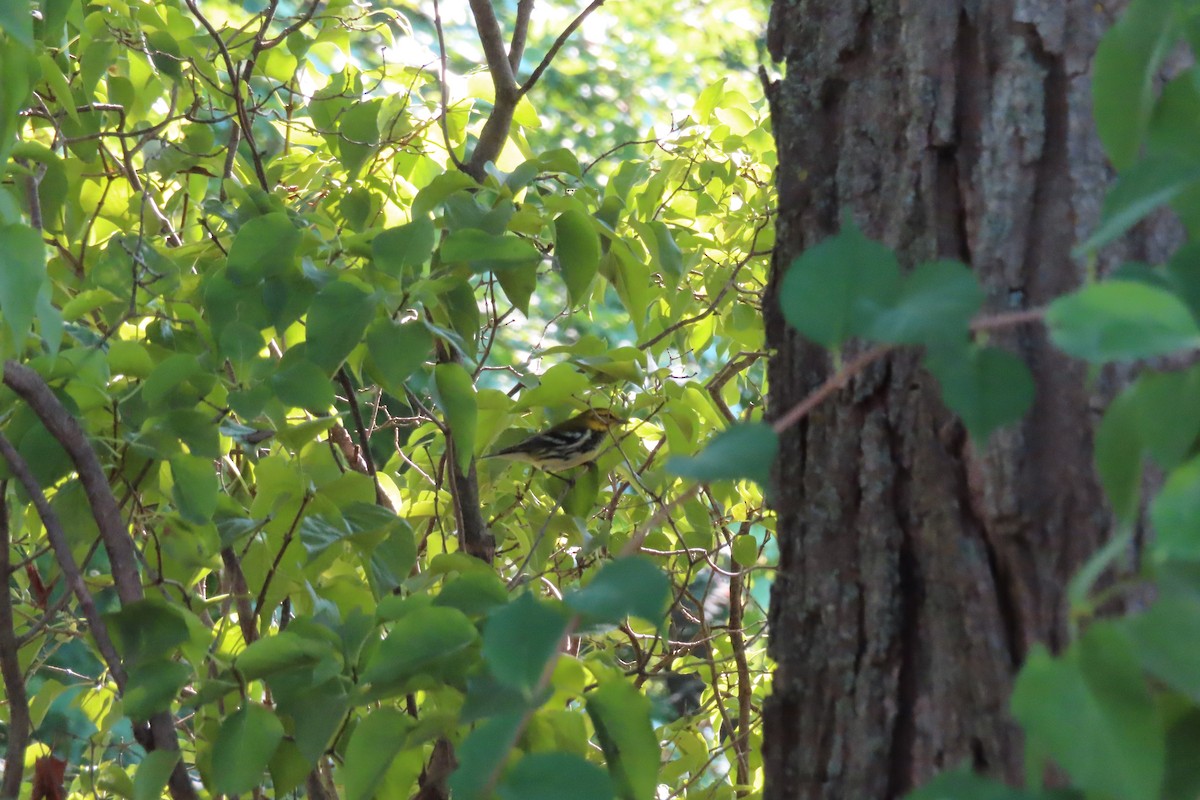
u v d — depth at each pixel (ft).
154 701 14.02
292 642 13.92
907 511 11.30
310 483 17.20
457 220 17.34
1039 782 6.28
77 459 15.51
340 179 24.58
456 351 20.15
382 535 16.79
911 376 11.40
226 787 13.56
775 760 12.14
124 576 15.51
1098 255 10.47
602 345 21.56
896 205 11.90
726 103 25.52
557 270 20.61
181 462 15.96
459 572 17.26
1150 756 5.50
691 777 21.83
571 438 21.95
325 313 14.80
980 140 11.45
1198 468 5.43
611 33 64.39
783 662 12.14
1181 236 10.36
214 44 24.45
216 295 16.55
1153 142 6.70
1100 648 5.69
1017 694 5.83
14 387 14.78
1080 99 11.07
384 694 13.01
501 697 10.12
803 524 12.19
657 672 23.45
